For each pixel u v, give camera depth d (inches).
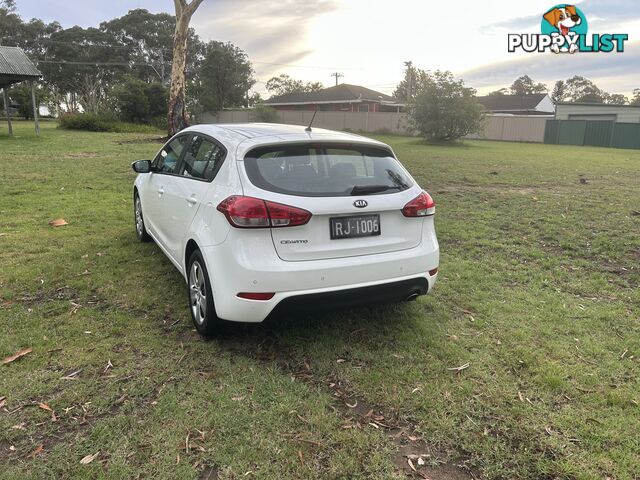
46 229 247.6
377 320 153.3
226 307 122.5
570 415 107.7
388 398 112.4
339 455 94.2
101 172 444.8
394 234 135.3
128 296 165.5
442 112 1066.7
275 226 118.6
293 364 126.4
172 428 100.0
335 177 130.3
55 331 139.2
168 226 171.0
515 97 2292.1
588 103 1665.8
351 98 1886.1
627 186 451.2
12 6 2343.8
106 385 114.1
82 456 91.6
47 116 2225.6
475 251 231.0
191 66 2396.7
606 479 89.5
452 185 440.1
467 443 98.6
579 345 139.7
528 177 506.0
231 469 89.8
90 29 2445.9
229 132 146.9
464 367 126.5
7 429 98.0
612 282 193.9
